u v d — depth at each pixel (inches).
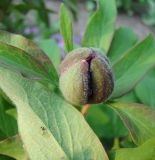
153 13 60.7
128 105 8.8
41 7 18.1
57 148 7.6
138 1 62.7
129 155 7.7
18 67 8.4
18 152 8.4
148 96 12.2
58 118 7.7
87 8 61.5
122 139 11.1
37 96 7.7
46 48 11.8
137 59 10.0
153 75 12.5
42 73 8.7
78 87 8.1
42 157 7.5
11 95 7.5
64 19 9.2
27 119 7.5
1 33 9.0
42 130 7.5
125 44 11.2
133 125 8.6
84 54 8.1
